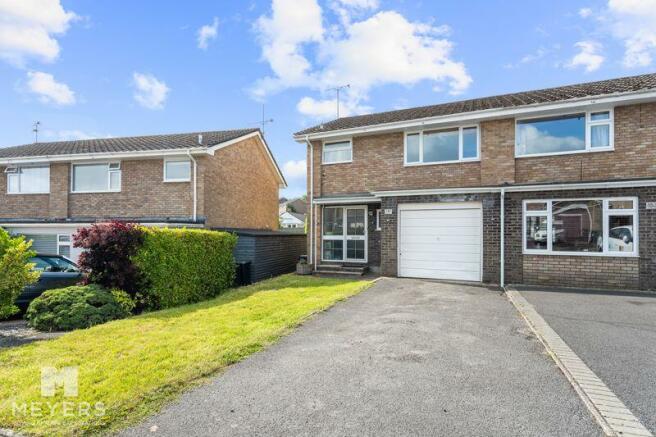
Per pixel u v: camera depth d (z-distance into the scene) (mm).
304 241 17344
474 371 3867
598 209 9211
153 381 3604
